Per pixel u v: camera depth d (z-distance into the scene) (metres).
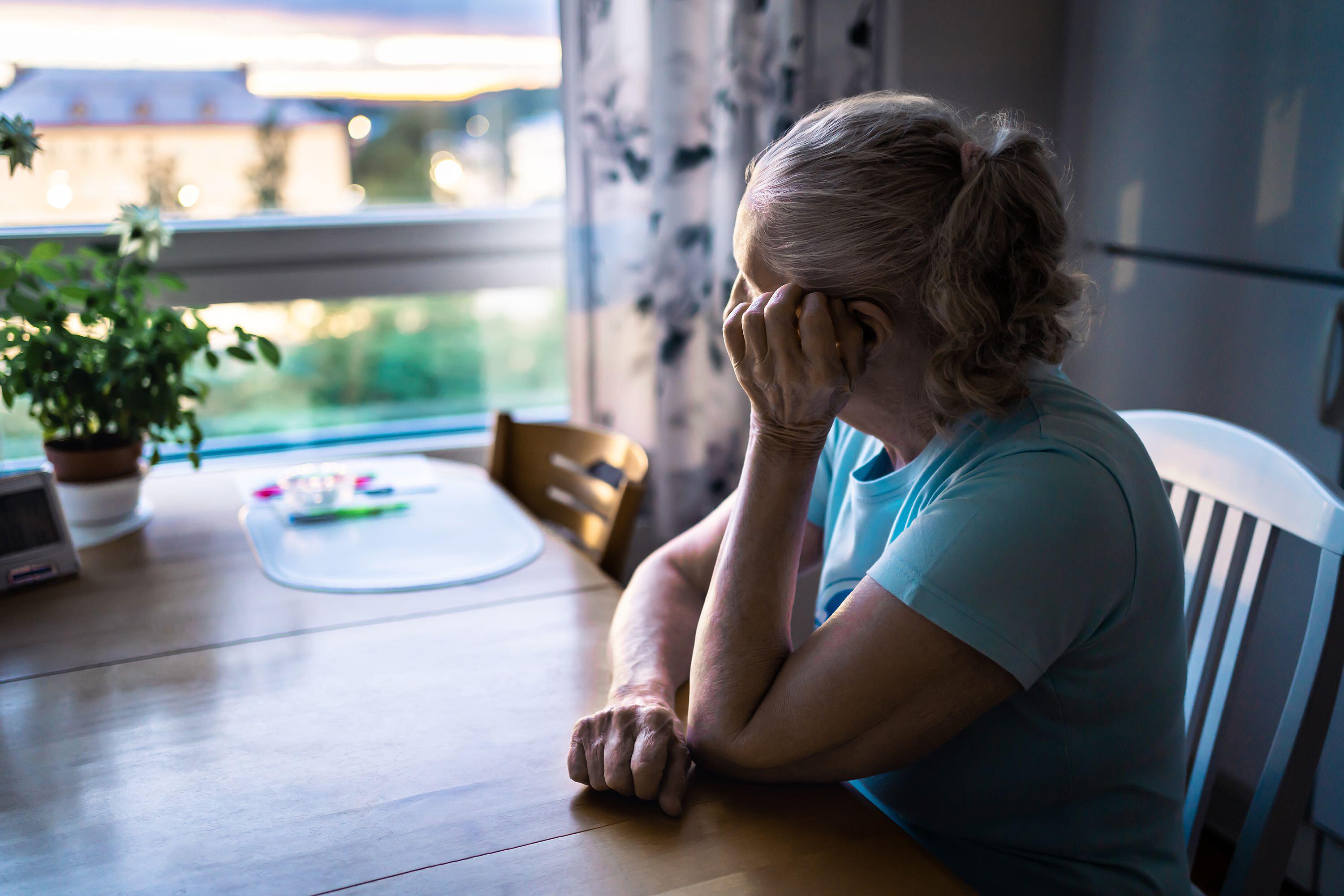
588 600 1.16
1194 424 1.06
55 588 1.20
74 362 1.32
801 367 0.76
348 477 1.55
